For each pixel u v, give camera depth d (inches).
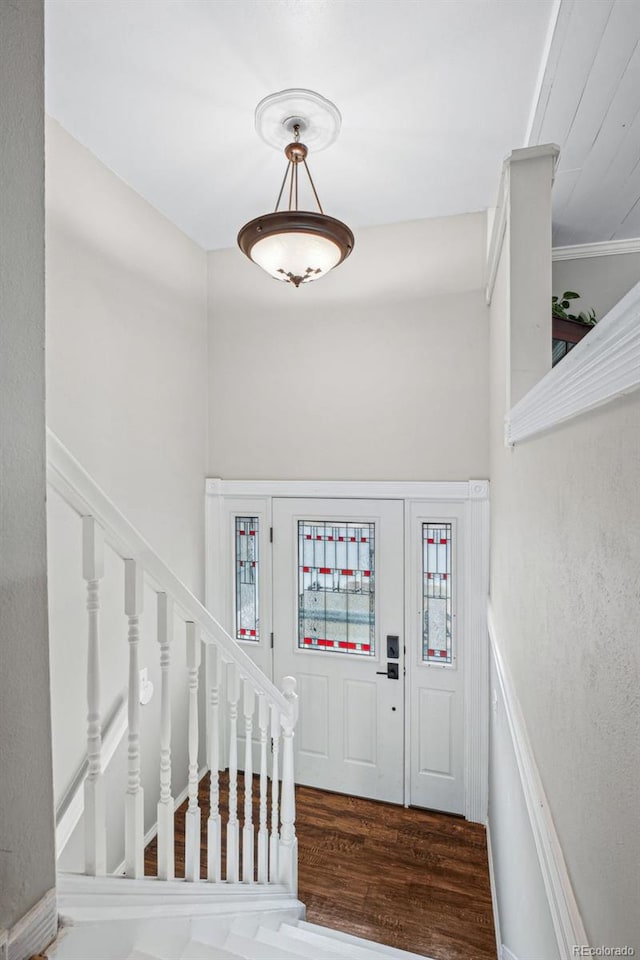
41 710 32.7
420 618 131.0
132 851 50.3
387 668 133.3
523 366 68.4
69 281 94.0
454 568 127.8
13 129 30.4
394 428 130.9
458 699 127.7
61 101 84.2
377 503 133.0
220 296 143.6
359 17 68.0
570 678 36.3
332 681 138.0
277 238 82.3
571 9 60.7
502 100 83.2
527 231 66.9
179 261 130.5
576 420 35.3
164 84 80.3
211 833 65.9
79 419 96.8
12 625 30.6
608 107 76.6
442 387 127.0
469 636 124.6
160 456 123.1
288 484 138.6
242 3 66.0
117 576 99.0
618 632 26.1
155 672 112.6
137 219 113.2
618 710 25.9
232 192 112.9
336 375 135.3
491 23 68.4
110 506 45.9
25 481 31.5
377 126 90.0
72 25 69.3
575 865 34.0
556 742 41.0
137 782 50.6
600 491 29.6
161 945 49.0
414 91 81.4
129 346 111.2
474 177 107.0
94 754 46.3
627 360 23.3
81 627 90.2
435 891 102.4
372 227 131.1
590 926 30.3
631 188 94.8
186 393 134.6
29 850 31.9
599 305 115.9
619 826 25.4
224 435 144.5
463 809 127.2
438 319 127.0
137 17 68.1
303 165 101.6
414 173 105.4
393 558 132.1
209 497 143.8
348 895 101.4
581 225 107.3
